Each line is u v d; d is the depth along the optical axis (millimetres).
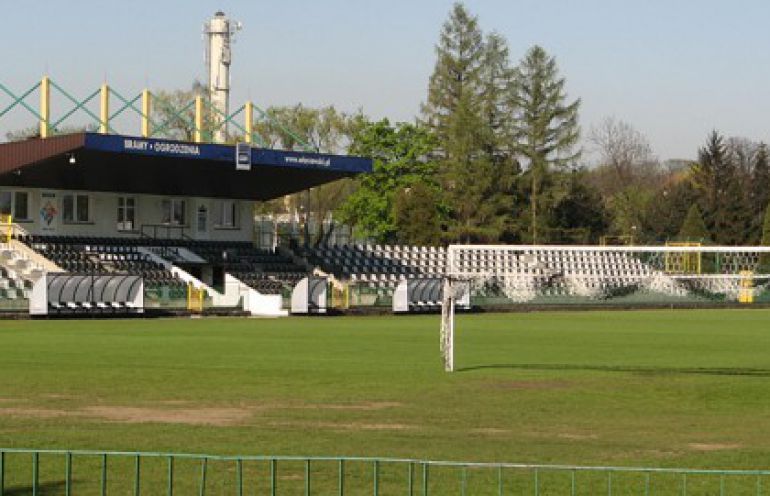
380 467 18672
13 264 71812
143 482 17312
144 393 28250
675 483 17688
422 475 18078
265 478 17719
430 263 99750
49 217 78938
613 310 89812
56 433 21750
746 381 32562
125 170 76188
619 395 29047
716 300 101125
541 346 46406
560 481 17703
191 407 25797
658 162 191875
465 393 29141
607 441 21641
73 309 65812
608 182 185625
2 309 65250
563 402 27547
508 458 19641
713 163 148500
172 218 86062
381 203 124625
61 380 30906
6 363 35656
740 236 142500
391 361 38156
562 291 97875
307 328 58094
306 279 74375
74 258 75812
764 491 17172
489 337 52500
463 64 138125
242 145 76000
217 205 88438
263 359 38375
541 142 139000
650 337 53062
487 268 101562
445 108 138500
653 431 23016
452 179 133750
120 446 20359
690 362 38781
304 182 84750
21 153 71875
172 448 20188
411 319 70312
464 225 133875
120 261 77750
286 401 27078
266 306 74375
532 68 139000
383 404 26797
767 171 156375
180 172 78625
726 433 22812
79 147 69188
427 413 25312
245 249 89500
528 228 137500
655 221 150750
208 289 76375
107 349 41719
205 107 108812
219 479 17609
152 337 48969
